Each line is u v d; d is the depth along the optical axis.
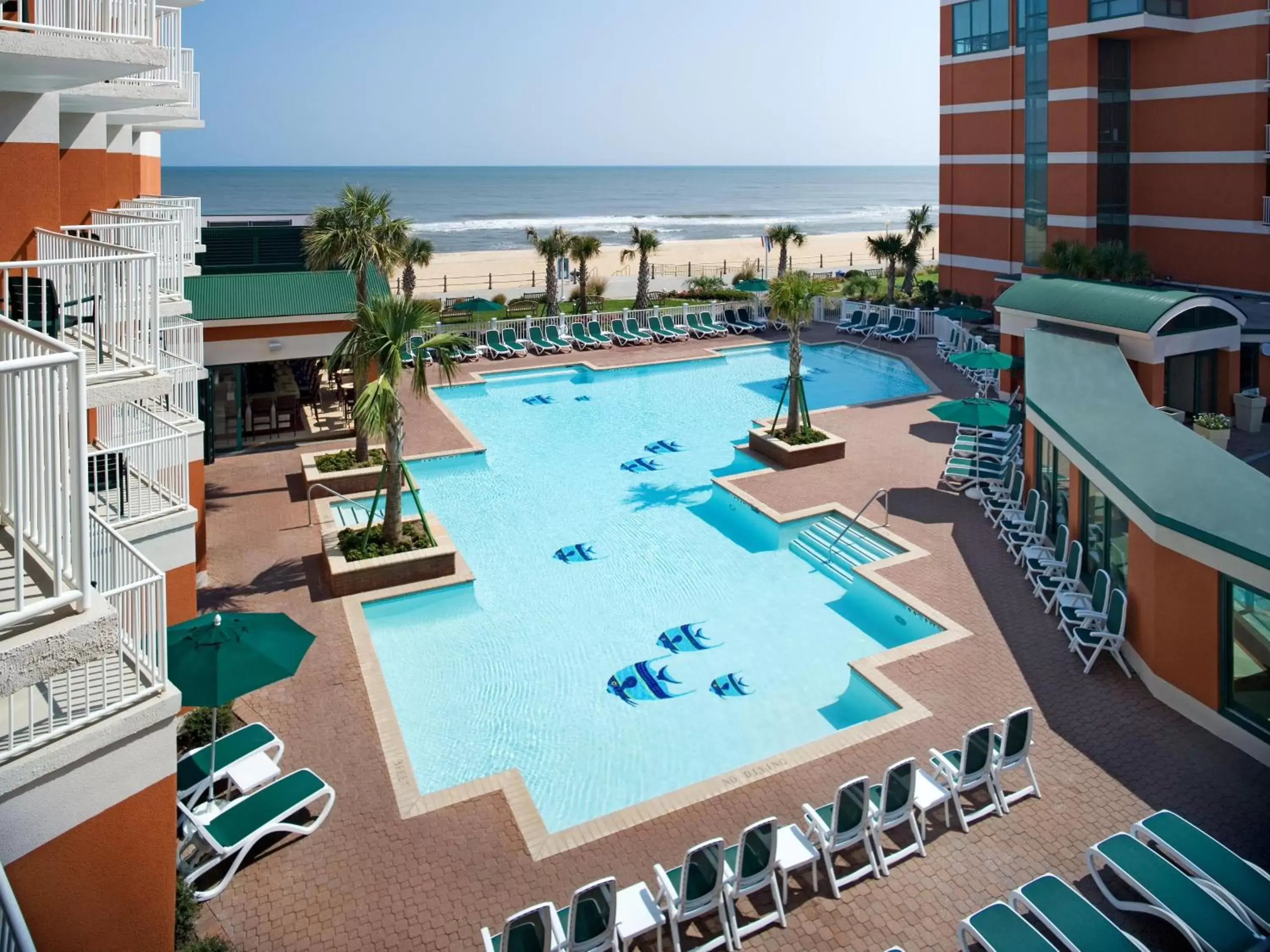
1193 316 20.27
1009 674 12.91
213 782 9.82
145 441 12.20
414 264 40.03
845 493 20.61
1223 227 31.36
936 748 11.24
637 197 197.38
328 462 21.91
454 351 34.53
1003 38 37.97
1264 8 29.41
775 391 31.91
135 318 11.66
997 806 10.09
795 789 10.60
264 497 20.73
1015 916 7.84
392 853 9.64
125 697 7.01
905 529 18.34
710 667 14.21
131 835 7.02
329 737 11.72
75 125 15.21
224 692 8.95
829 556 17.88
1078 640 13.19
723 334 40.19
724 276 63.12
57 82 10.98
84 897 6.80
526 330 37.75
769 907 8.85
